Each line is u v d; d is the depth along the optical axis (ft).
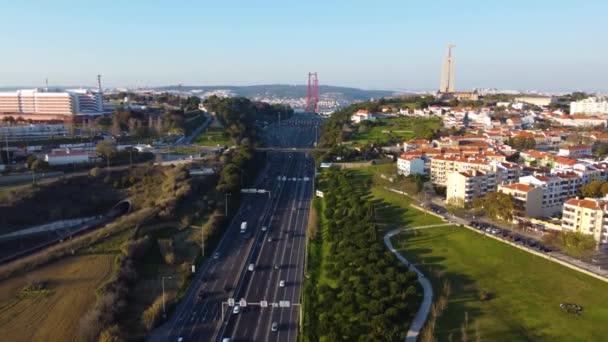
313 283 633.61
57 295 591.37
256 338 513.45
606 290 577.02
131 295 605.31
